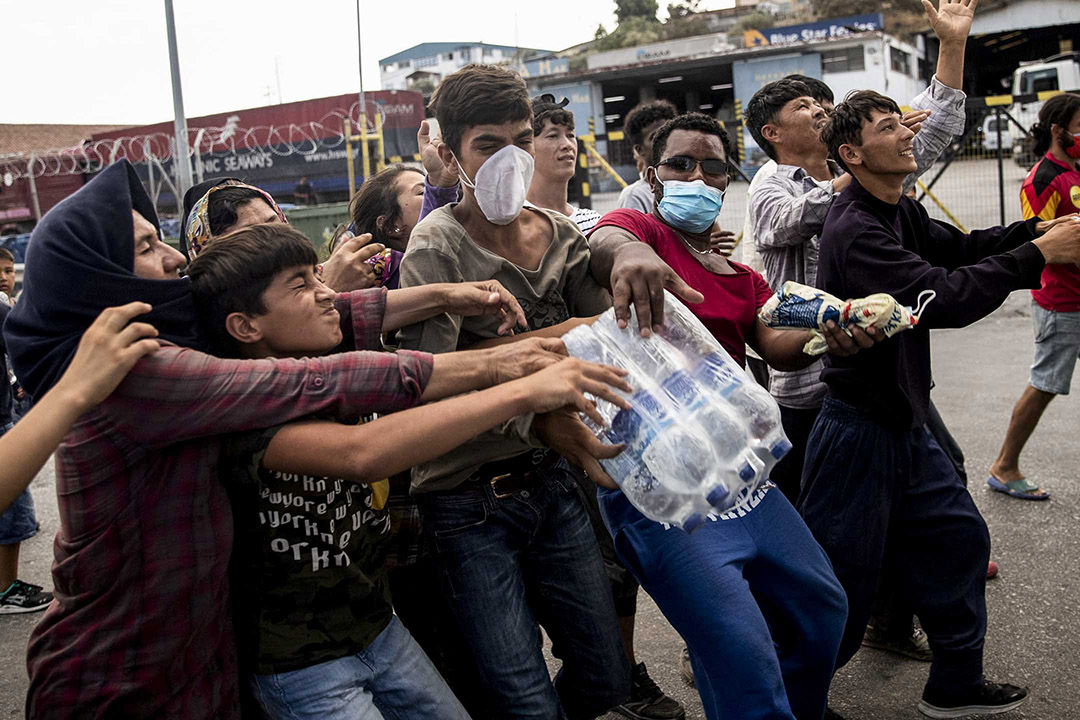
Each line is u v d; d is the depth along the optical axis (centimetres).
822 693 244
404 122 1747
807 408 347
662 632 386
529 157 227
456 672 251
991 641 348
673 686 342
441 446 177
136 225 190
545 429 208
